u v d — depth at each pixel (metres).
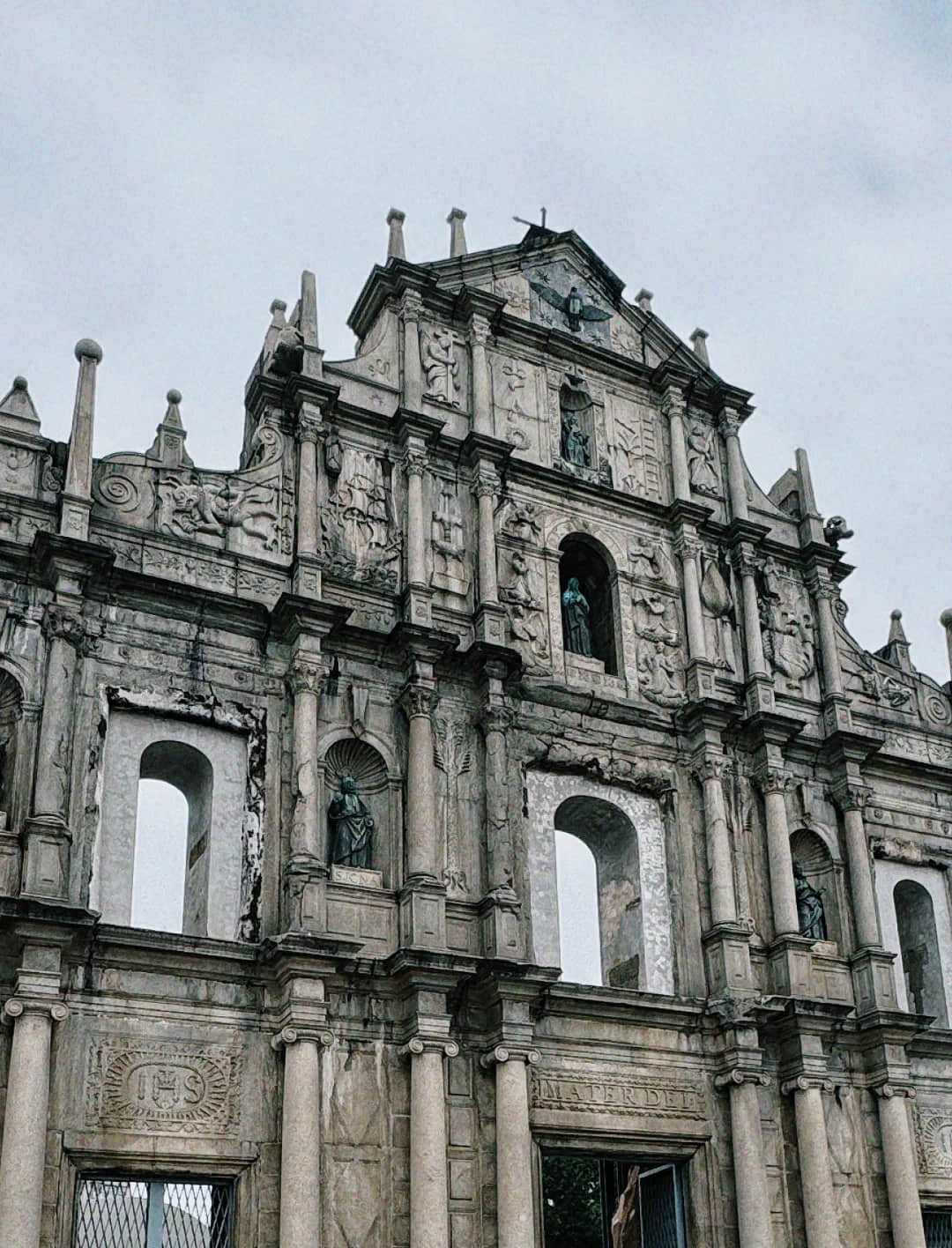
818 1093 30.98
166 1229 25.38
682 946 32.06
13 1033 24.52
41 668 27.91
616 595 35.34
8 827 26.56
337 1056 27.20
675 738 34.16
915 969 36.59
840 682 36.94
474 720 31.66
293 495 32.47
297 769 28.94
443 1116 27.08
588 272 39.59
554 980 28.86
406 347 35.34
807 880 35.09
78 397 30.31
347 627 30.75
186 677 29.36
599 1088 29.39
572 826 34.03
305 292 34.72
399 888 29.27
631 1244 32.91
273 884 28.39
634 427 38.03
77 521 29.06
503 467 34.94
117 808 28.16
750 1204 29.27
